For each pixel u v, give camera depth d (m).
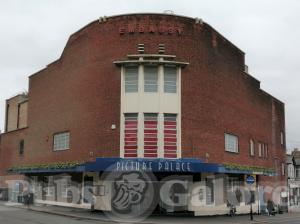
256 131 46.31
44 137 43.25
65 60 39.97
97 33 35.50
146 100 33.34
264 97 49.97
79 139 36.38
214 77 36.75
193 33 35.06
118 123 33.44
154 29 34.22
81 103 36.53
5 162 54.00
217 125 36.75
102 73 34.66
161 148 32.81
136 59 33.81
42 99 44.62
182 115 33.69
